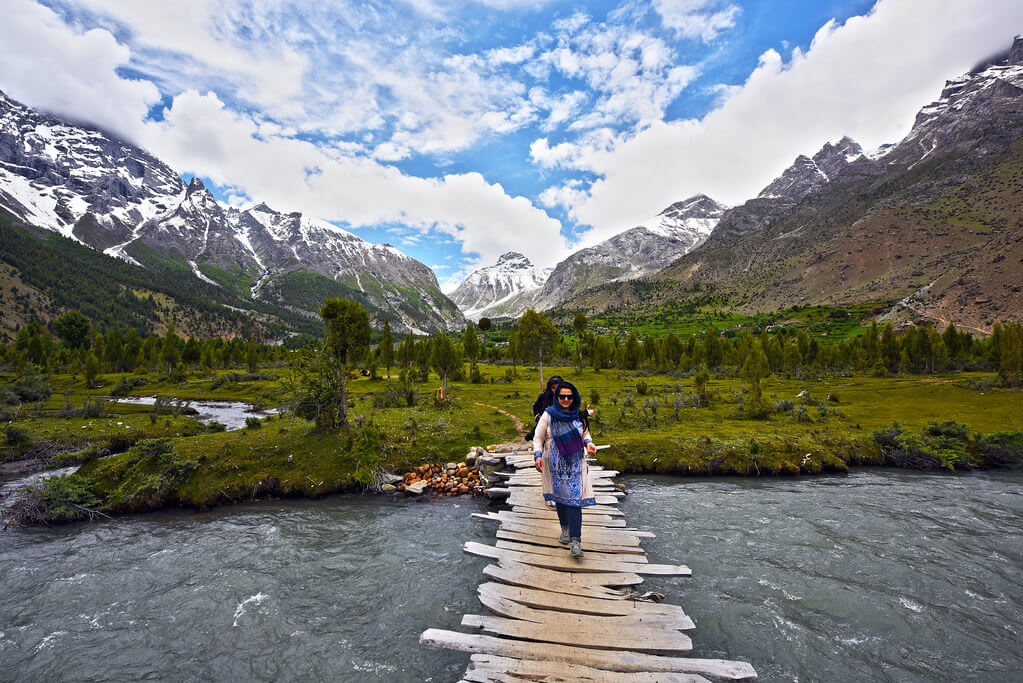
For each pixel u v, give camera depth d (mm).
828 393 48219
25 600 9930
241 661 7797
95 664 7836
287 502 16359
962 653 7773
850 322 178750
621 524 11781
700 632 8227
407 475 18594
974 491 17672
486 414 32250
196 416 40000
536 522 11406
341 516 14805
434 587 10023
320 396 21328
